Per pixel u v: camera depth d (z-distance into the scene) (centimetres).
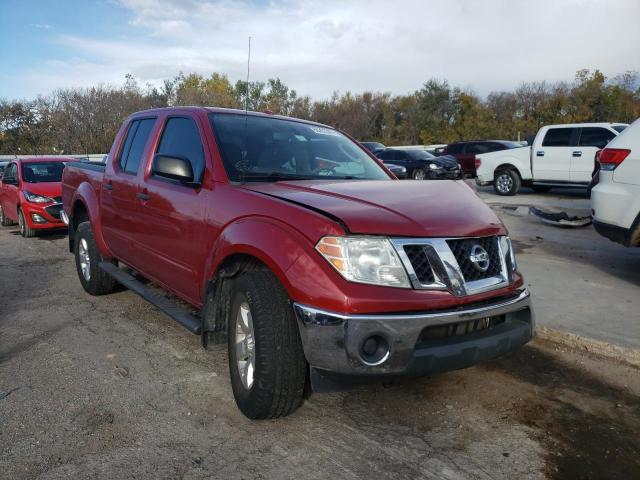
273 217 305
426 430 315
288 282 281
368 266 273
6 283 658
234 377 327
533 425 322
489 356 296
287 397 298
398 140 5097
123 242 495
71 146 3319
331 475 270
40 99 3597
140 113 517
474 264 296
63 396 353
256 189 339
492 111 5150
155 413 331
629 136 573
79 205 619
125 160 508
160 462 280
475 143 2281
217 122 405
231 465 278
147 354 424
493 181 1544
